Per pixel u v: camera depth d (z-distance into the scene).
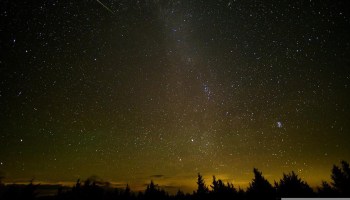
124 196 19.25
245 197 13.82
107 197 18.84
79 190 17.84
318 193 10.60
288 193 11.64
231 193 15.41
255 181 13.48
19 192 11.78
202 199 16.44
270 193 12.38
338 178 10.53
